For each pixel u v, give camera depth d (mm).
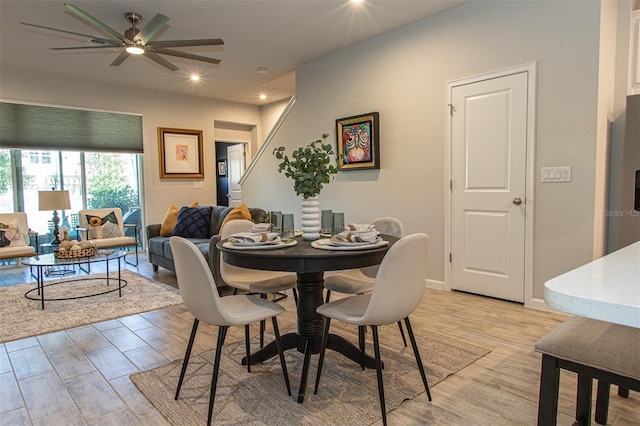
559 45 3082
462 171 3717
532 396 1991
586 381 1637
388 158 4324
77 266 5539
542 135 3199
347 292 2439
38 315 3410
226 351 2602
